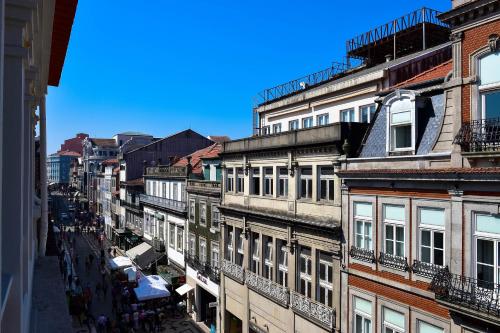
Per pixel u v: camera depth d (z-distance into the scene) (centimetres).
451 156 1246
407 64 1922
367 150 1634
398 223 1434
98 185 8106
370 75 1922
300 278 1986
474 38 1191
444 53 2030
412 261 1372
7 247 498
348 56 2786
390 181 1444
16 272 499
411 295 1369
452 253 1233
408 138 1453
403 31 2383
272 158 2188
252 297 2358
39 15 690
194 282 3241
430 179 1284
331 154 1755
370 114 1956
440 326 1269
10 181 499
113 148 9712
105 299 3456
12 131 498
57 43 1179
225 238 2703
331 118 2202
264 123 2844
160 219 4191
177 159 4806
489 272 1151
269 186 2256
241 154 2502
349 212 1642
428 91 1408
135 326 2831
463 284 1182
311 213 1877
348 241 1644
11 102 498
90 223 7594
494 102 1154
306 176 1948
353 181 1616
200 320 3167
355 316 1627
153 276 3397
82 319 2755
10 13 493
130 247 5159
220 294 2744
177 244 3741
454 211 1229
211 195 3016
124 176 5797
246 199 2444
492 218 1143
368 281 1546
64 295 1136
